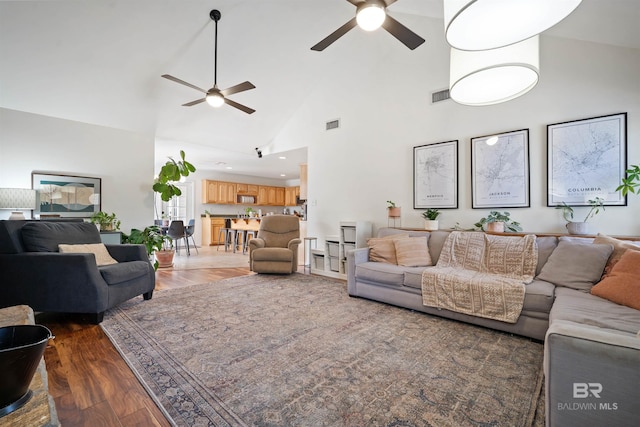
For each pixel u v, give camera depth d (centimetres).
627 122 262
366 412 140
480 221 332
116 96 396
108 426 131
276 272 442
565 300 186
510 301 224
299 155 621
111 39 323
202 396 152
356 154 466
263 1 330
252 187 963
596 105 275
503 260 267
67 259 245
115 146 455
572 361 98
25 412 54
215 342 215
